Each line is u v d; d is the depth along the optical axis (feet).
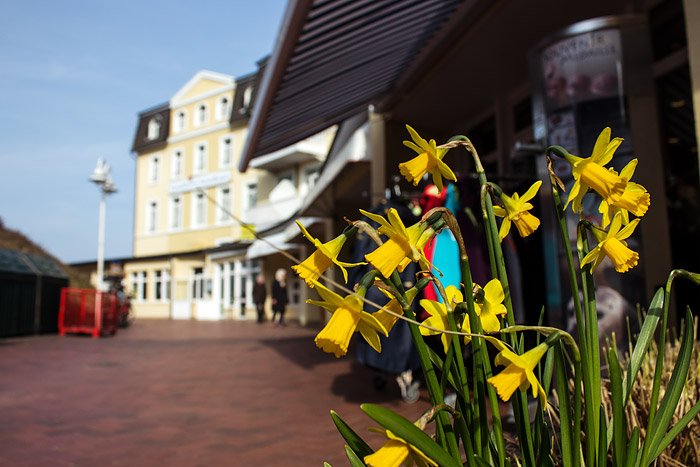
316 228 47.47
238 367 22.17
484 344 2.49
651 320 2.84
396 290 2.27
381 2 13.04
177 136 95.20
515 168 14.64
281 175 79.82
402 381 12.91
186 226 91.66
